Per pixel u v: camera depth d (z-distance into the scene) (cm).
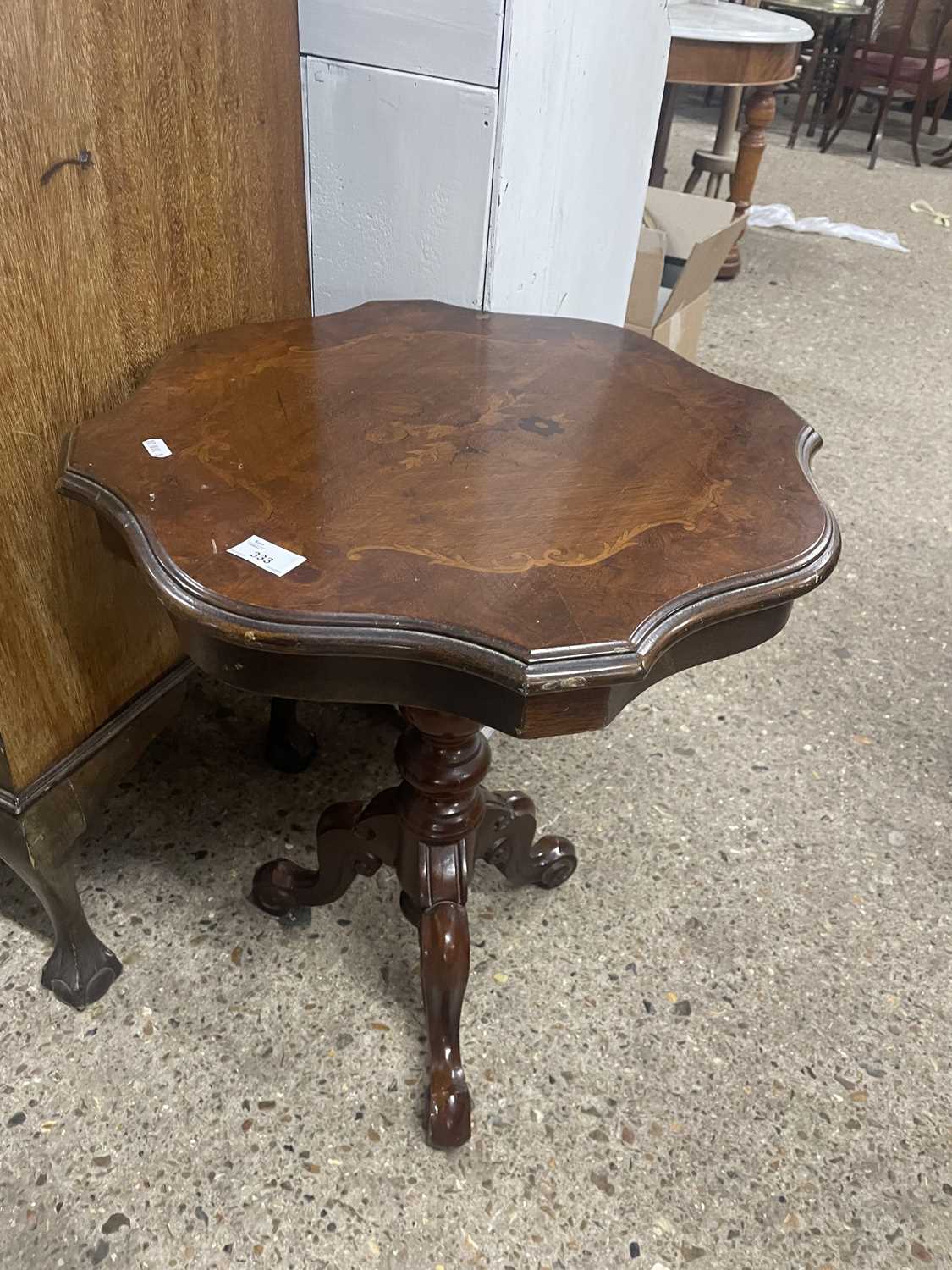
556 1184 116
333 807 132
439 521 94
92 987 130
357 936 142
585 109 148
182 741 171
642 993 138
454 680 84
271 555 88
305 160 142
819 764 178
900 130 610
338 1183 115
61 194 99
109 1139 117
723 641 95
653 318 225
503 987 137
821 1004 138
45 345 103
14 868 121
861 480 261
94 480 96
